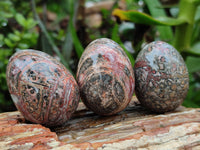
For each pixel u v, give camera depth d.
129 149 0.23
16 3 0.46
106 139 0.24
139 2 0.47
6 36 0.37
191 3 0.32
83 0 0.46
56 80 0.25
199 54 0.33
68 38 0.38
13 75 0.24
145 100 0.27
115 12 0.31
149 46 0.27
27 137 0.23
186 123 0.25
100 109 0.26
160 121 0.26
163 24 0.31
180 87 0.27
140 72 0.27
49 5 0.62
